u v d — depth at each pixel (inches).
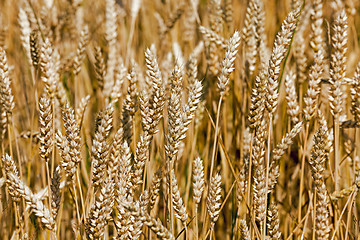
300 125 56.8
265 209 55.7
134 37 88.0
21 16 65.9
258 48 65.5
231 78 68.4
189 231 60.4
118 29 93.7
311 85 57.1
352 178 61.9
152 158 62.6
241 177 59.2
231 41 54.5
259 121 55.9
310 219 63.1
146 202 54.5
